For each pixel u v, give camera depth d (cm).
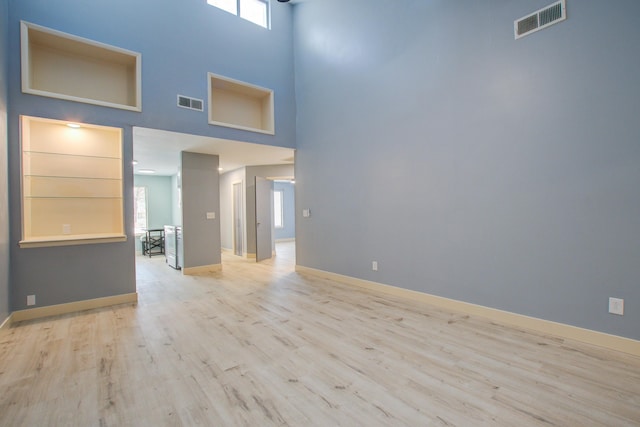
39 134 369
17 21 326
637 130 226
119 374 217
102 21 375
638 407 175
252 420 169
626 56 230
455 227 337
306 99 542
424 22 360
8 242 315
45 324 316
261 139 518
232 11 519
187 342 270
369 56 428
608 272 241
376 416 171
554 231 267
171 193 887
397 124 393
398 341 266
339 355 243
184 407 180
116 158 410
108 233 408
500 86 297
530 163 279
